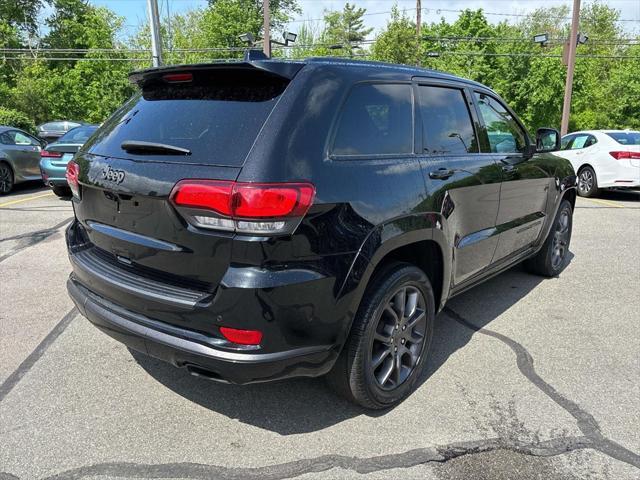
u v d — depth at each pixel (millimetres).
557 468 2469
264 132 2328
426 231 2953
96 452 2543
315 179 2346
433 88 3434
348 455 2549
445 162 3287
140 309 2549
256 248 2195
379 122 2865
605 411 2961
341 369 2746
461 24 33219
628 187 11211
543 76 30609
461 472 2434
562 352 3715
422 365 3201
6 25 38094
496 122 4160
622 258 6332
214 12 42219
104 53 35344
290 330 2309
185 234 2326
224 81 2684
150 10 14375
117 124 3002
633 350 3758
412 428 2785
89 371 3326
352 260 2463
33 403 2953
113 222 2715
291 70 2533
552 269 5477
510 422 2844
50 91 33844
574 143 12586
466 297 4871
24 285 4930
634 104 29188
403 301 2967
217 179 2232
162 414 2879
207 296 2324
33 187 12258
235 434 2711
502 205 4051
